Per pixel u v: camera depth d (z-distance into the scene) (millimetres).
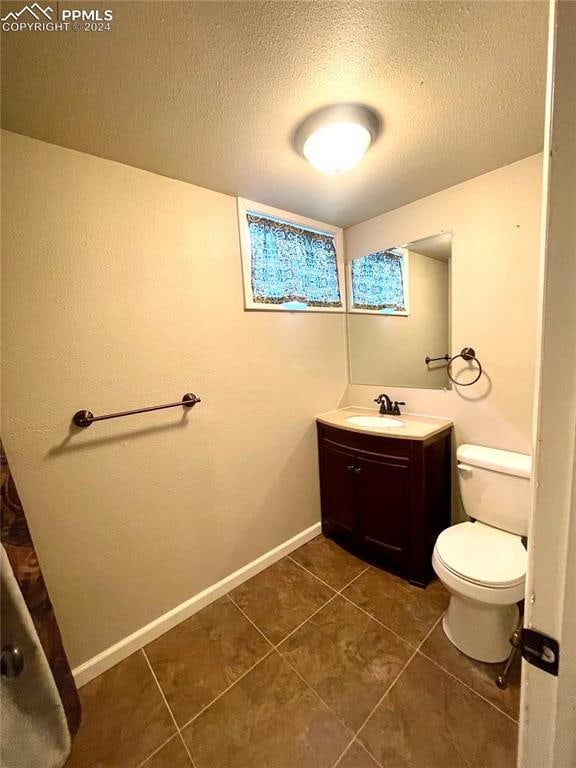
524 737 445
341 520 2072
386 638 1426
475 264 1693
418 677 1248
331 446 2070
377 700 1176
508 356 1639
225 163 1393
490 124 1226
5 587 552
